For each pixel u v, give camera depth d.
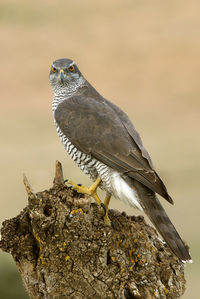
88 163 13.71
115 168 13.12
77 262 11.16
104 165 13.31
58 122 14.20
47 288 11.31
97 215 11.37
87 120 13.82
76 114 14.04
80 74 15.16
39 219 11.12
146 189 12.86
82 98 14.55
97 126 13.66
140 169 12.94
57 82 15.00
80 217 11.11
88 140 13.59
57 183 11.80
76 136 13.76
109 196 13.42
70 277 11.20
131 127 13.89
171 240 11.99
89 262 11.18
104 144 13.42
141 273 11.34
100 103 14.34
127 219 11.91
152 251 11.56
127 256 11.38
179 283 11.66
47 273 11.28
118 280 11.17
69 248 11.15
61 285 11.23
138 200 12.79
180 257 11.66
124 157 13.14
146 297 11.20
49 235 11.20
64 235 11.13
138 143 13.42
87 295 11.20
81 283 11.18
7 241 11.56
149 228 12.41
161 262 11.63
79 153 13.80
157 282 11.39
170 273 11.54
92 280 11.17
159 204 12.69
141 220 12.48
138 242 11.44
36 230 11.23
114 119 13.80
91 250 11.16
